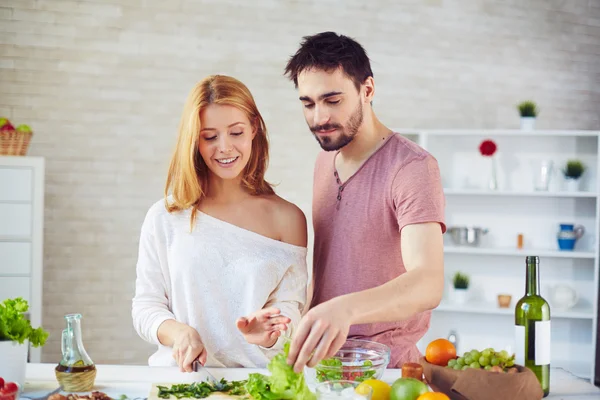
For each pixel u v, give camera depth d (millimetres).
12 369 1613
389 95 5277
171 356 2002
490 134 4871
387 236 1965
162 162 5004
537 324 1665
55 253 4871
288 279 2141
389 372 1850
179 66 5012
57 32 4848
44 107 4848
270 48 5133
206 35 5047
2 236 4320
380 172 1968
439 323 4918
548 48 5434
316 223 2141
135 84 4957
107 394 1646
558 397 1662
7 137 4309
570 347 4906
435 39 5316
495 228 4992
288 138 5172
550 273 4973
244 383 1682
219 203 2170
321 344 1427
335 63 1889
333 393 1399
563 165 4969
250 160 2184
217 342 2066
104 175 4934
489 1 5359
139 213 4980
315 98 1917
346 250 2014
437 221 1815
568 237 4820
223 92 2057
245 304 2072
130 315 4969
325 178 2135
